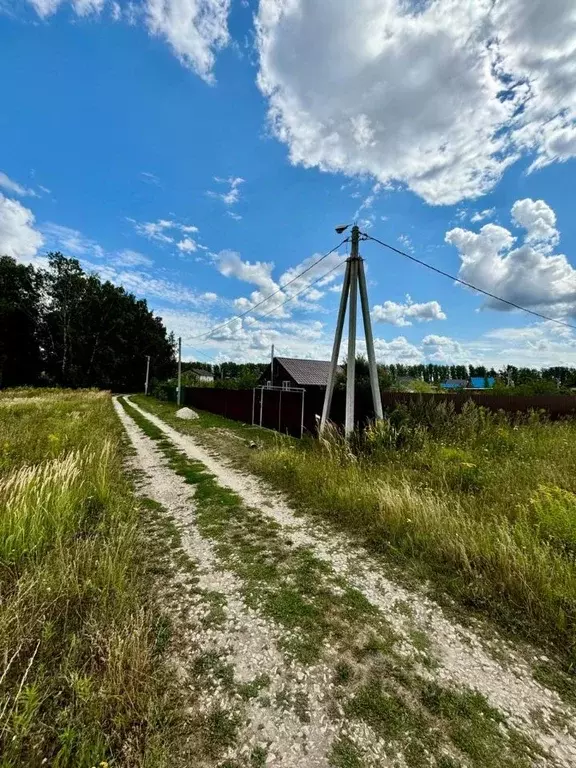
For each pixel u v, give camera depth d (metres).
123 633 2.14
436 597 2.74
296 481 5.54
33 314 41.16
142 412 18.34
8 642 1.93
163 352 56.44
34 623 2.14
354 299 7.20
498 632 2.36
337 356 7.72
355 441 6.67
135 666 1.88
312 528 4.04
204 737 1.61
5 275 39.28
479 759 1.53
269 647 2.21
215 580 2.97
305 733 1.64
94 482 4.73
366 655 2.15
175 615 2.51
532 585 2.60
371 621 2.47
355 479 4.96
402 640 2.29
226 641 2.26
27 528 3.18
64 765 1.40
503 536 3.10
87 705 1.66
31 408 13.13
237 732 1.64
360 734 1.64
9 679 1.79
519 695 1.87
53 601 2.29
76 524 3.65
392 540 3.62
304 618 2.49
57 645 2.06
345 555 3.42
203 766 1.48
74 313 43.91
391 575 3.06
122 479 5.73
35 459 5.71
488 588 2.76
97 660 1.96
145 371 53.00
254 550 3.50
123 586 2.66
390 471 5.31
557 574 2.62
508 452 6.35
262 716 1.73
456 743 1.60
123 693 1.74
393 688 1.91
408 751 1.56
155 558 3.33
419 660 2.12
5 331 37.62
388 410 8.15
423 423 7.56
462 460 5.27
